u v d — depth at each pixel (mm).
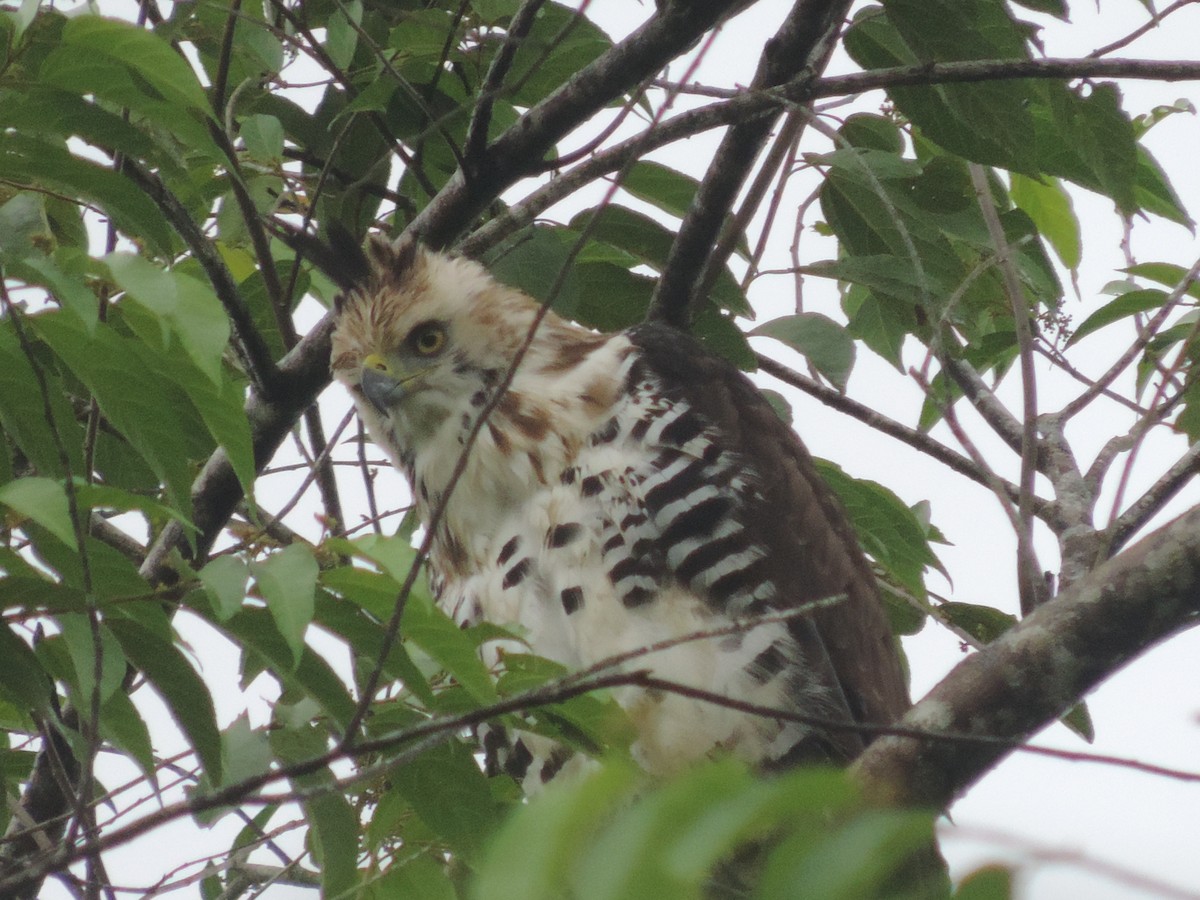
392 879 7840
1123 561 6902
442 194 11383
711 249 11125
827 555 10758
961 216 11609
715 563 10445
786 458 11023
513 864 4152
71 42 6836
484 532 10938
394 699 8047
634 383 10820
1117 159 10539
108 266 6441
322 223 12672
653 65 10445
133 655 7082
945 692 7031
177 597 7031
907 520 11641
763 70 10703
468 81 11703
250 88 11922
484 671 6914
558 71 11328
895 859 4043
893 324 12281
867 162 11000
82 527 6625
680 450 10594
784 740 10375
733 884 8133
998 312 12359
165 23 9867
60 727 7277
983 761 6973
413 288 11414
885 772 6984
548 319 11508
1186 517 6855
